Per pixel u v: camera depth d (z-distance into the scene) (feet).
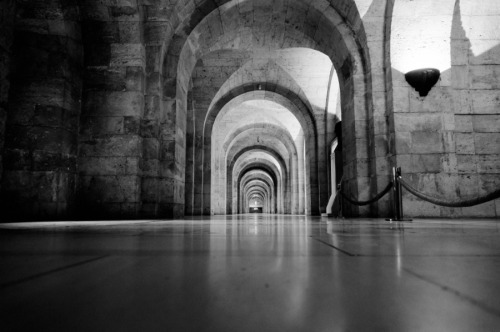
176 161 30.73
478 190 29.91
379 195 23.06
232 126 78.23
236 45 40.24
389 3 30.66
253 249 5.96
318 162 55.93
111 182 27.50
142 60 28.81
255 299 2.52
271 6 33.86
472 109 30.73
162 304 2.37
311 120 57.72
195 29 32.22
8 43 14.69
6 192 24.73
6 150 24.97
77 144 27.76
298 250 5.80
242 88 56.34
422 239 8.15
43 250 5.76
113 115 28.07
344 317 2.08
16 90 25.62
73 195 27.17
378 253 5.36
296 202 83.20
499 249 5.98
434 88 30.17
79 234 9.66
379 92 31.55
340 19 33.09
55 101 26.00
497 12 30.94
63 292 2.70
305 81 54.70
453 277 3.39
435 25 30.14
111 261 4.46
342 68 36.01
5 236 8.86
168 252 5.47
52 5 26.23
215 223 19.93
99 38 28.58
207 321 1.98
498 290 2.82
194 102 54.39
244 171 145.79
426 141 29.73
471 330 1.84
